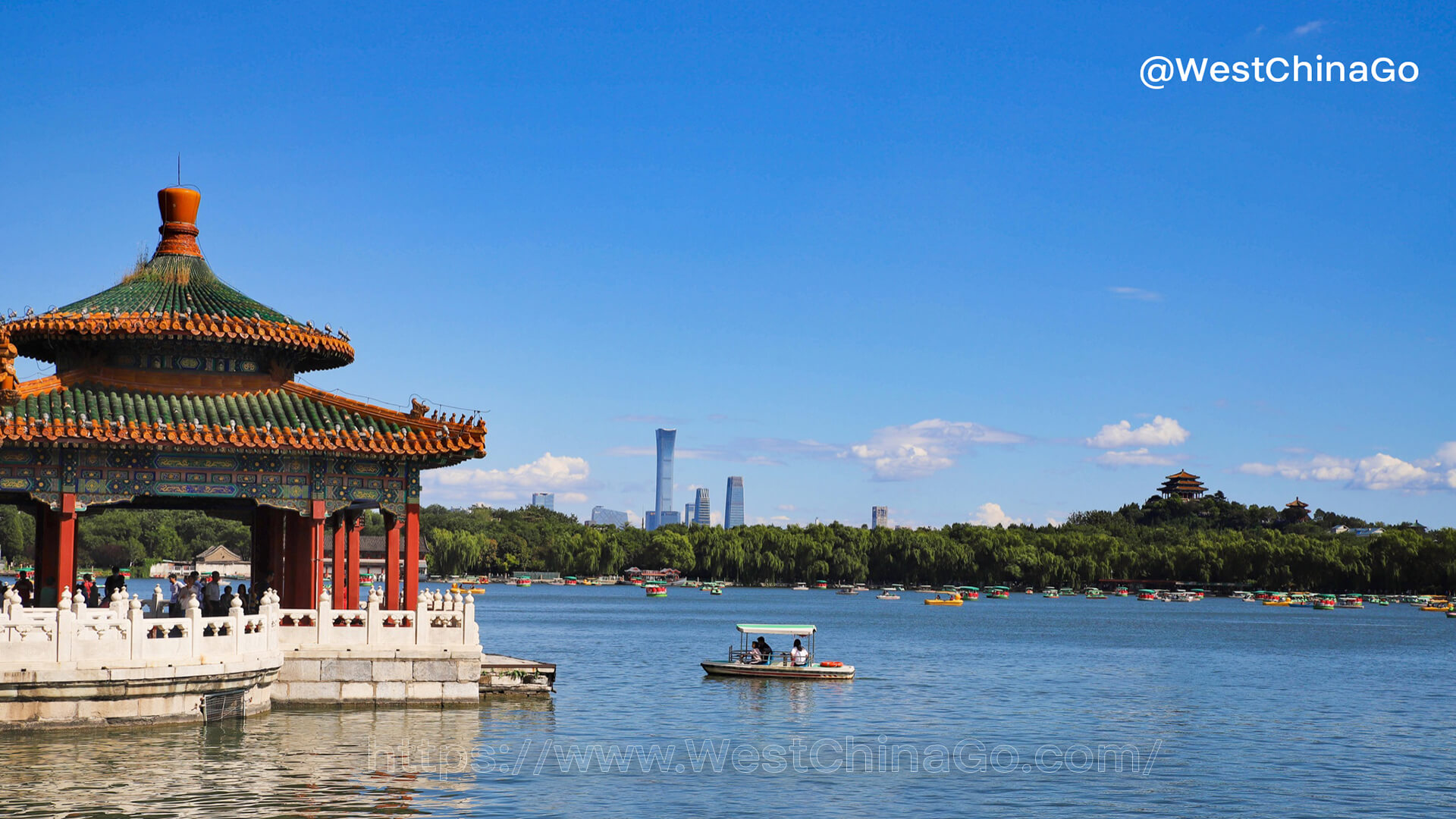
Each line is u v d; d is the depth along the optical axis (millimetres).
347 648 49219
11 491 46094
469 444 49750
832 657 120250
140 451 47344
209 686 42844
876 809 41656
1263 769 53438
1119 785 48219
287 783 37750
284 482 49188
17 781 35844
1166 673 106750
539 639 140125
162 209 53656
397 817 35219
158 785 36406
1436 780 51094
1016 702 79688
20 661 39094
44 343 49812
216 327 48750
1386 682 100125
